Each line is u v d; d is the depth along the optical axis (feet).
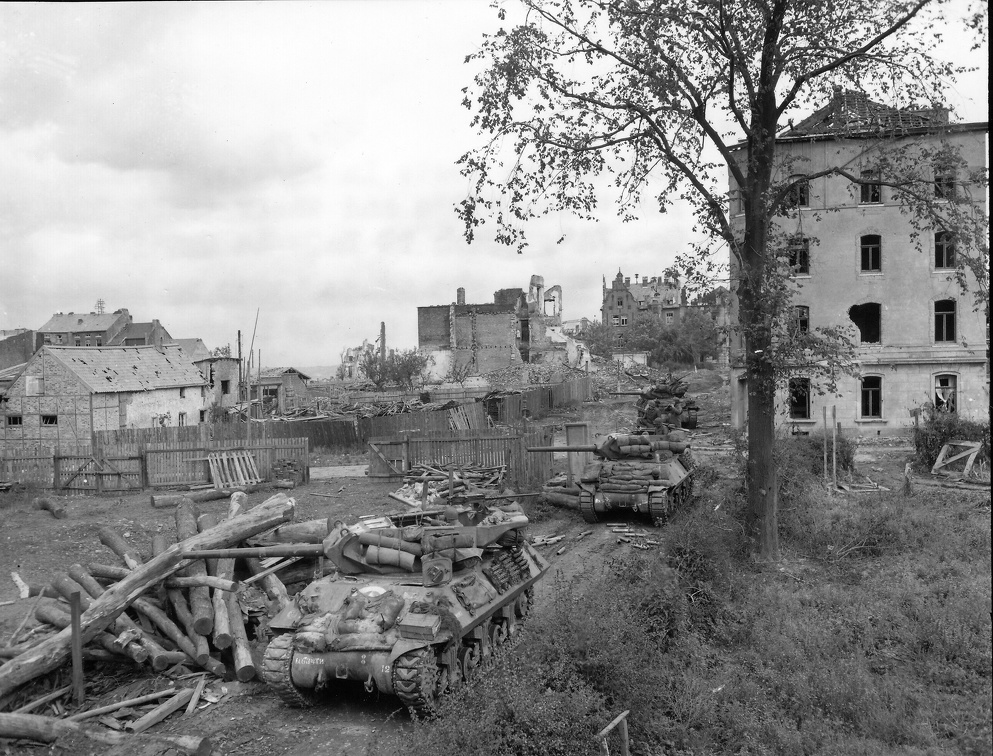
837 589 42.42
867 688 30.55
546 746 22.88
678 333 240.73
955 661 33.71
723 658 34.04
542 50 47.11
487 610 31.60
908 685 31.22
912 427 93.25
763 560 48.75
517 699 24.02
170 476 79.10
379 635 28.07
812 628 36.32
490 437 75.82
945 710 29.17
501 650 32.04
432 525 33.78
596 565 48.62
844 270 97.45
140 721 28.04
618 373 202.08
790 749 26.53
